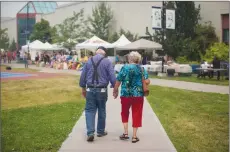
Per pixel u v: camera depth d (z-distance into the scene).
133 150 6.79
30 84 20.86
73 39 51.94
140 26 49.81
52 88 18.67
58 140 7.55
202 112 11.09
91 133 7.44
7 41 92.88
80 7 65.25
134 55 7.49
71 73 31.00
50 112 11.25
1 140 7.58
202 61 30.06
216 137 7.93
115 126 8.95
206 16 37.38
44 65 45.47
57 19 75.75
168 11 28.31
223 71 23.36
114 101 13.26
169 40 33.16
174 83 20.72
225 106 12.26
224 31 35.72
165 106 12.23
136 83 7.43
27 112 11.27
